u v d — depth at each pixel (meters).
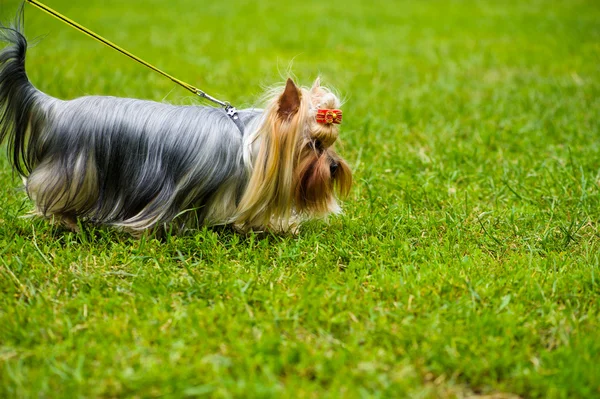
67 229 4.35
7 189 4.97
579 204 4.79
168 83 8.26
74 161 4.05
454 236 4.38
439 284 3.65
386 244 4.18
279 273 3.83
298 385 2.80
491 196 5.09
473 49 10.73
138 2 15.88
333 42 11.30
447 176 5.43
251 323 3.28
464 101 7.65
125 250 4.05
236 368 2.90
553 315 3.37
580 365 2.92
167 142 4.09
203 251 4.08
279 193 4.07
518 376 2.89
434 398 2.80
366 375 2.86
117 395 2.77
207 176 4.07
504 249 4.25
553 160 5.66
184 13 14.48
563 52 10.36
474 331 3.20
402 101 7.62
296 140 3.95
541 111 7.14
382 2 16.75
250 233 4.33
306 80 8.57
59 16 4.23
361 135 6.36
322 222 4.50
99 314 3.33
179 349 3.02
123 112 4.11
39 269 3.78
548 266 3.93
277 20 13.66
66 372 2.86
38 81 7.92
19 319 3.23
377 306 3.46
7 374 2.83
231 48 10.69
